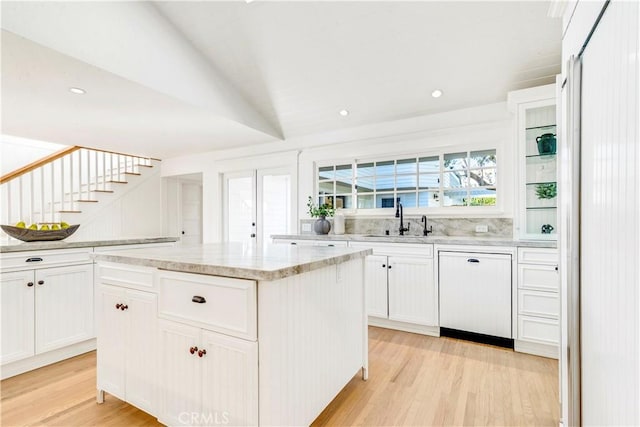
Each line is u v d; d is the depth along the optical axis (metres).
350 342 1.86
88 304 2.48
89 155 4.40
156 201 5.30
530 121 2.72
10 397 1.85
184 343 1.42
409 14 2.32
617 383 0.83
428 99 3.17
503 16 2.23
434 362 2.28
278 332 1.24
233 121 3.26
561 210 1.38
